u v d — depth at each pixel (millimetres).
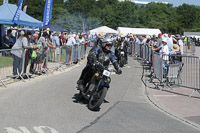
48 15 24547
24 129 6785
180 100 11156
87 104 9688
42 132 6625
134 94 11984
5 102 9367
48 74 16594
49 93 11156
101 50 8586
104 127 7297
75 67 21016
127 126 7504
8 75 13320
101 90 8594
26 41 13711
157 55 14320
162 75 13453
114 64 9102
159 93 12445
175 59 15547
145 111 9297
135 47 34375
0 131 6566
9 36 26422
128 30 68125
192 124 8109
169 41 17703
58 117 7965
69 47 20672
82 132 6801
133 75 17797
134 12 110562
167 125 7852
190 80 15562
